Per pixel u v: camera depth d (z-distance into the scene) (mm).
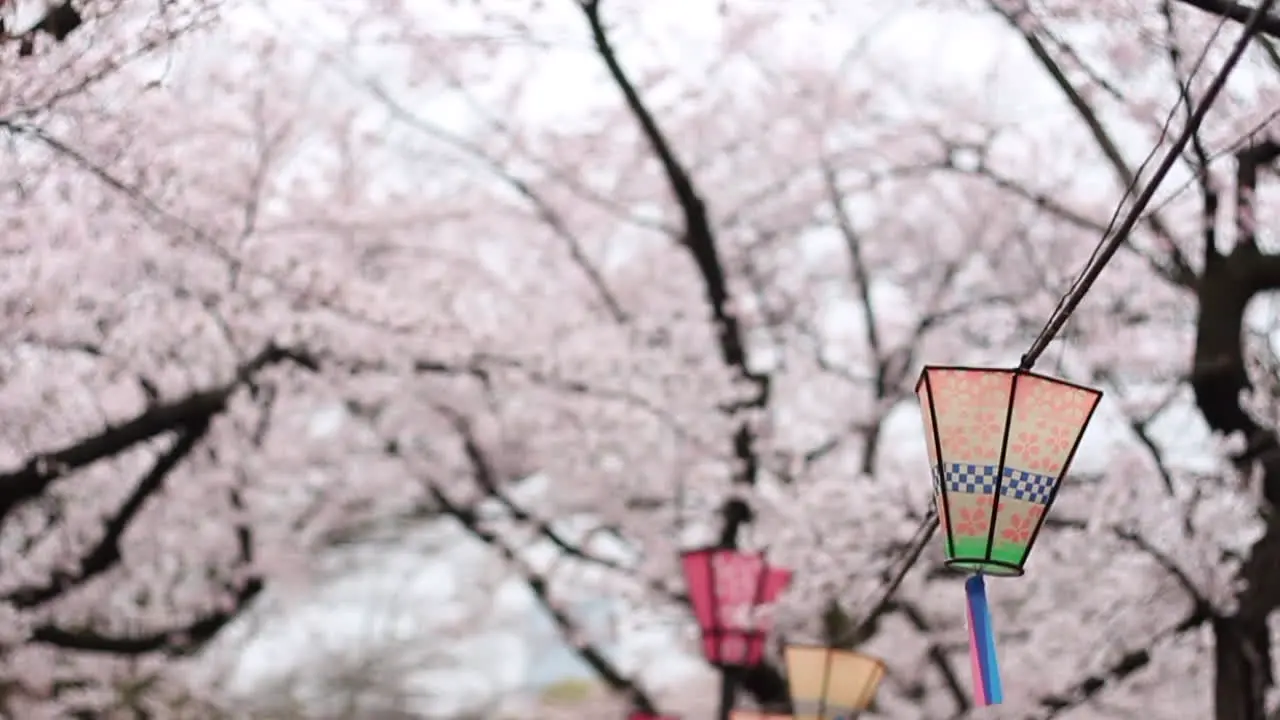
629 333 12820
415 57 12961
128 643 10820
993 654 4926
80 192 9312
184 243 10602
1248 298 8641
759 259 13969
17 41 8188
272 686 20219
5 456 9672
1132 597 10039
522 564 13258
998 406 5016
